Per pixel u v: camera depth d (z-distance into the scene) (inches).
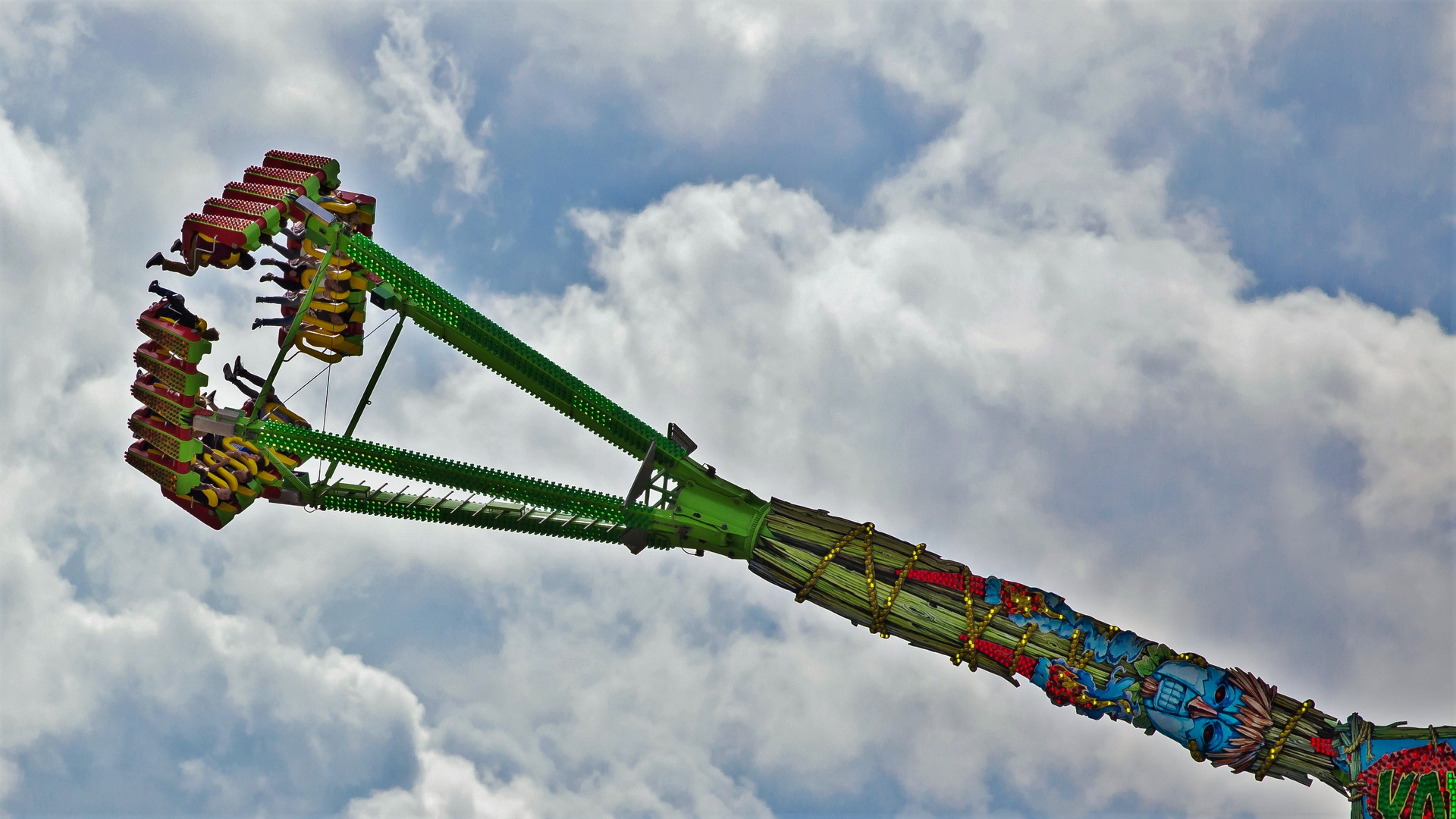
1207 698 1264.8
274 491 1411.2
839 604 1348.4
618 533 1385.3
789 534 1370.6
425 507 1398.9
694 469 1396.4
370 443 1370.6
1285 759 1248.8
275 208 1389.0
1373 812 1214.9
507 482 1365.7
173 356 1366.9
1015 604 1331.2
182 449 1375.5
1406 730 1222.9
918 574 1347.2
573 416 1411.2
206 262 1382.9
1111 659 1298.0
